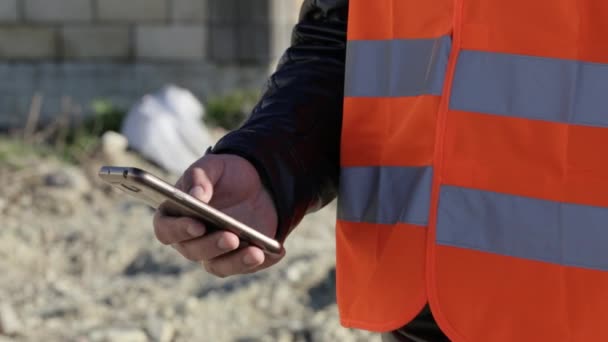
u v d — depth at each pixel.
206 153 1.61
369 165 1.64
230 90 9.20
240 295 4.25
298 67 1.74
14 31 9.22
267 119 1.64
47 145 7.62
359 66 1.65
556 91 1.50
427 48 1.60
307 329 3.92
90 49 9.20
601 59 1.50
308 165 1.63
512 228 1.51
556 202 1.49
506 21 1.53
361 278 1.63
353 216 1.64
